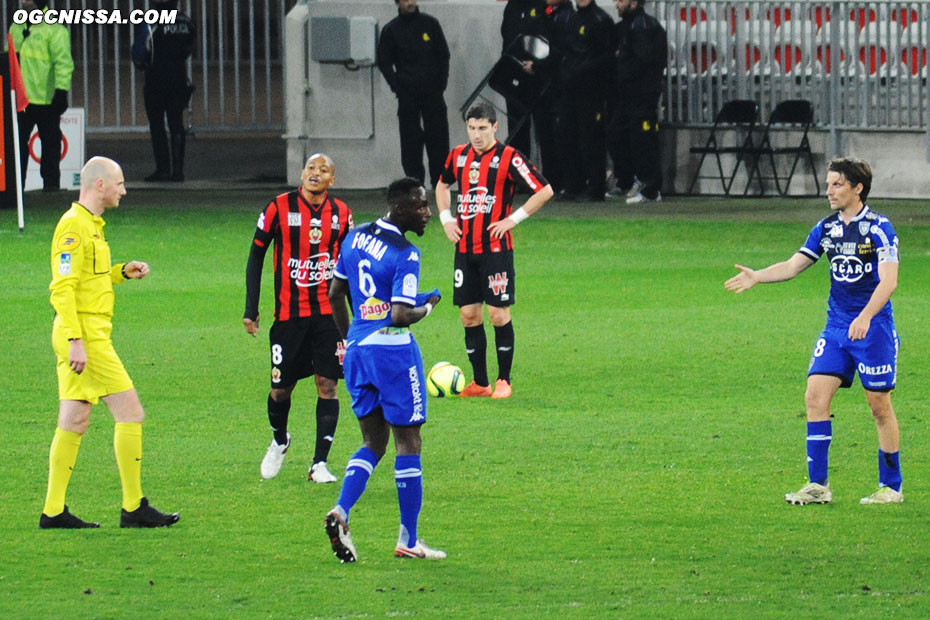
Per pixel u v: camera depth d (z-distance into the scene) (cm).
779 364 3878
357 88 7969
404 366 2295
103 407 3438
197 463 2925
